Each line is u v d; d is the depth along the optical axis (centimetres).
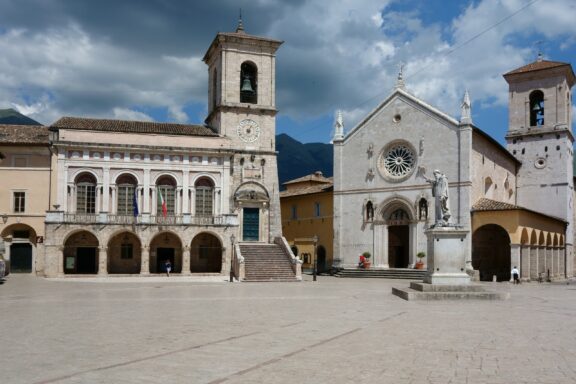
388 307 2641
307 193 7350
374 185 6316
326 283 4991
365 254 6234
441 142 5853
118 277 5528
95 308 2683
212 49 7106
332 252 6875
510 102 7294
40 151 5919
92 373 1257
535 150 7112
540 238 6075
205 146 6394
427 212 5875
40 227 5841
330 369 1297
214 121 6931
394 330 1889
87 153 5978
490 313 2381
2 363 1367
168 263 5794
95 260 5956
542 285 5000
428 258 3278
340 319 2198
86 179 6012
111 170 6038
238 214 6506
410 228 6016
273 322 2122
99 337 1766
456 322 2091
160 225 5769
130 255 6062
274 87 6844
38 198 5866
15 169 5869
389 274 5834
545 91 7075
